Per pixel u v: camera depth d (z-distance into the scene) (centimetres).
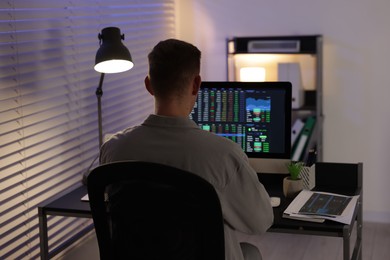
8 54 270
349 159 434
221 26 449
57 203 238
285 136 251
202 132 163
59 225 318
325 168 253
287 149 252
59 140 309
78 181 329
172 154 159
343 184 251
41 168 297
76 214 230
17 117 276
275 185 257
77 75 321
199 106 260
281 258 354
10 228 278
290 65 420
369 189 431
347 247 202
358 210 246
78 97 324
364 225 413
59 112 308
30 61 282
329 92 432
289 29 436
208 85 257
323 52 429
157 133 162
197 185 149
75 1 318
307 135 399
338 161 438
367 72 421
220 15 448
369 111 425
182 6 455
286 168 252
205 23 453
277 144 253
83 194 249
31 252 296
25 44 280
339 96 430
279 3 434
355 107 428
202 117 260
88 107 334
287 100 250
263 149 254
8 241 278
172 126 161
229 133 258
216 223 155
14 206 280
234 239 175
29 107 285
